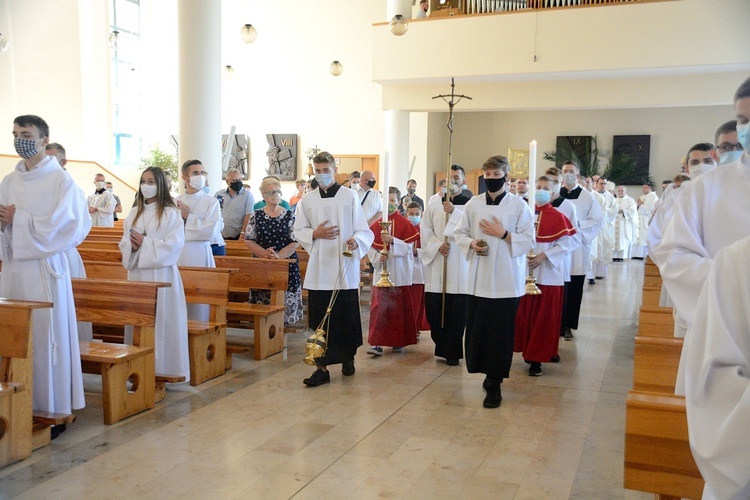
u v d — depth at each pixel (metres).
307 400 4.73
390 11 12.22
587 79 10.56
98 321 4.47
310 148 17.66
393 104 11.48
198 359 5.06
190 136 9.25
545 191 5.61
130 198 17.12
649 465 1.82
